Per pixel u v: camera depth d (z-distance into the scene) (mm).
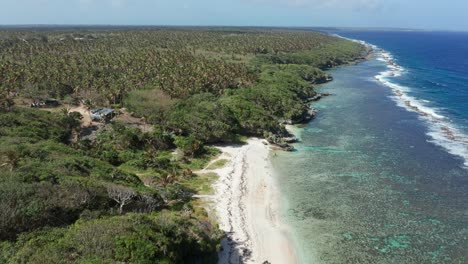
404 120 110125
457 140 92000
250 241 51938
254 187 68500
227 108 100938
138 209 52188
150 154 77438
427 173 73500
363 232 54500
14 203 42156
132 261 35750
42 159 60250
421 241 52344
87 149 78188
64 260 34531
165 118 99375
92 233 38406
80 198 47219
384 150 86250
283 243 51938
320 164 78938
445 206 61344
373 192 66188
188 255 43188
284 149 87625
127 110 109750
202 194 64438
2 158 56062
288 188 68250
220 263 46750
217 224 53281
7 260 35094
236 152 85312
